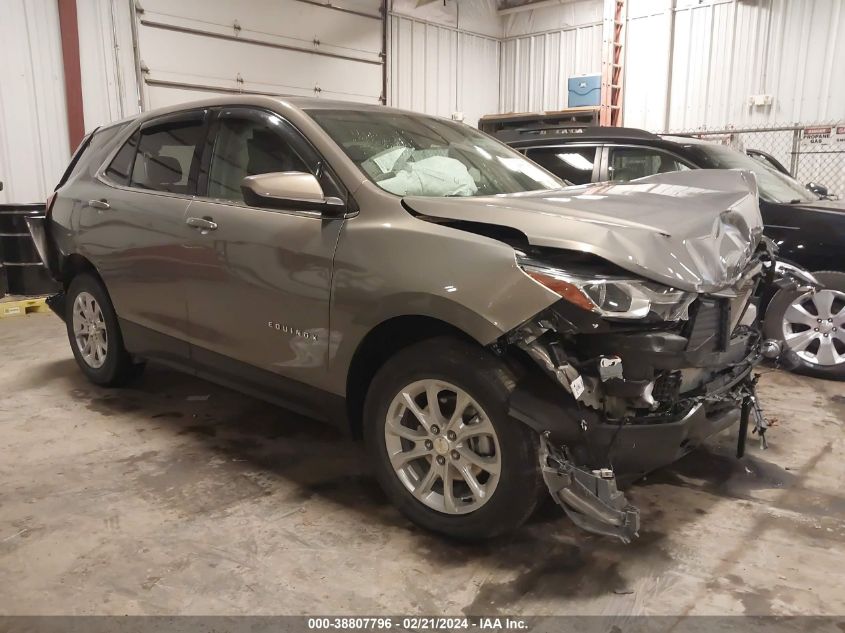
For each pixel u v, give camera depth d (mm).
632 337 2053
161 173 3455
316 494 2820
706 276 2203
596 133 5422
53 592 2137
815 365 4391
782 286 3430
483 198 2543
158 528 2527
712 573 2271
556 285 2027
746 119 9891
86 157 4141
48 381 4324
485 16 12430
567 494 2102
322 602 2100
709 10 10031
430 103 11781
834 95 9047
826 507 2742
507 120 11742
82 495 2787
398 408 2482
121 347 3920
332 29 10023
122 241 3535
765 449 3311
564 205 2406
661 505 2756
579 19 11734
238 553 2363
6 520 2578
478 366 2205
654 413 2201
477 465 2297
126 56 8016
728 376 2553
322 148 2717
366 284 2412
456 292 2174
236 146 3082
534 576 2244
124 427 3549
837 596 2148
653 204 2510
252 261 2830
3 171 7332
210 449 3275
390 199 2488
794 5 9227
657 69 10656
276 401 2984
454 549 2400
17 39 7242
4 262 6723
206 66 8719
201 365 3291
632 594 2152
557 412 2092
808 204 4574
